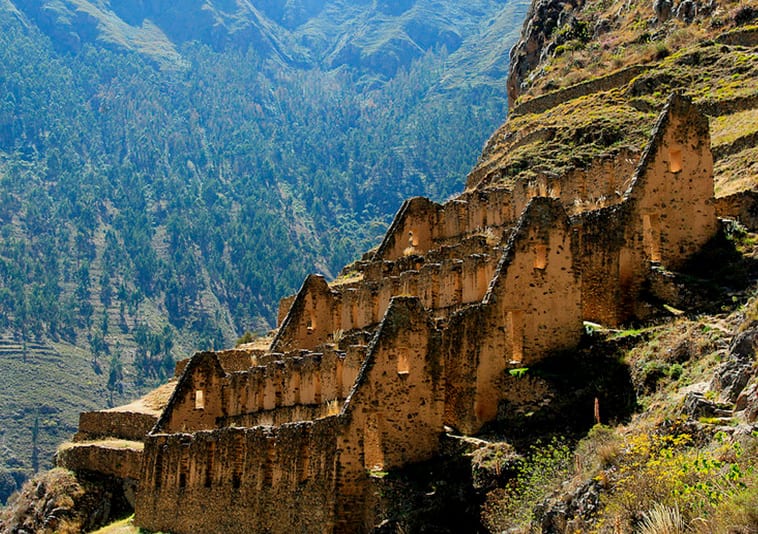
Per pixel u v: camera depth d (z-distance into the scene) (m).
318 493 48.56
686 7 120.94
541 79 133.75
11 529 74.56
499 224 76.88
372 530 45.62
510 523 42.06
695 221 58.06
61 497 73.75
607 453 39.44
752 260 55.34
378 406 49.06
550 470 43.53
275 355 70.12
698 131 59.12
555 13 151.50
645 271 56.41
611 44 129.75
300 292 77.69
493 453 46.59
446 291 61.94
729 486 32.84
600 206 66.56
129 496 73.69
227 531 55.41
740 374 39.69
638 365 48.44
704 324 49.09
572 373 50.34
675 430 38.78
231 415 69.00
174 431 67.81
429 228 84.62
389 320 50.12
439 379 50.56
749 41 105.06
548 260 52.75
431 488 46.50
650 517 33.38
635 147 72.94
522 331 51.94
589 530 36.16
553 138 104.00
